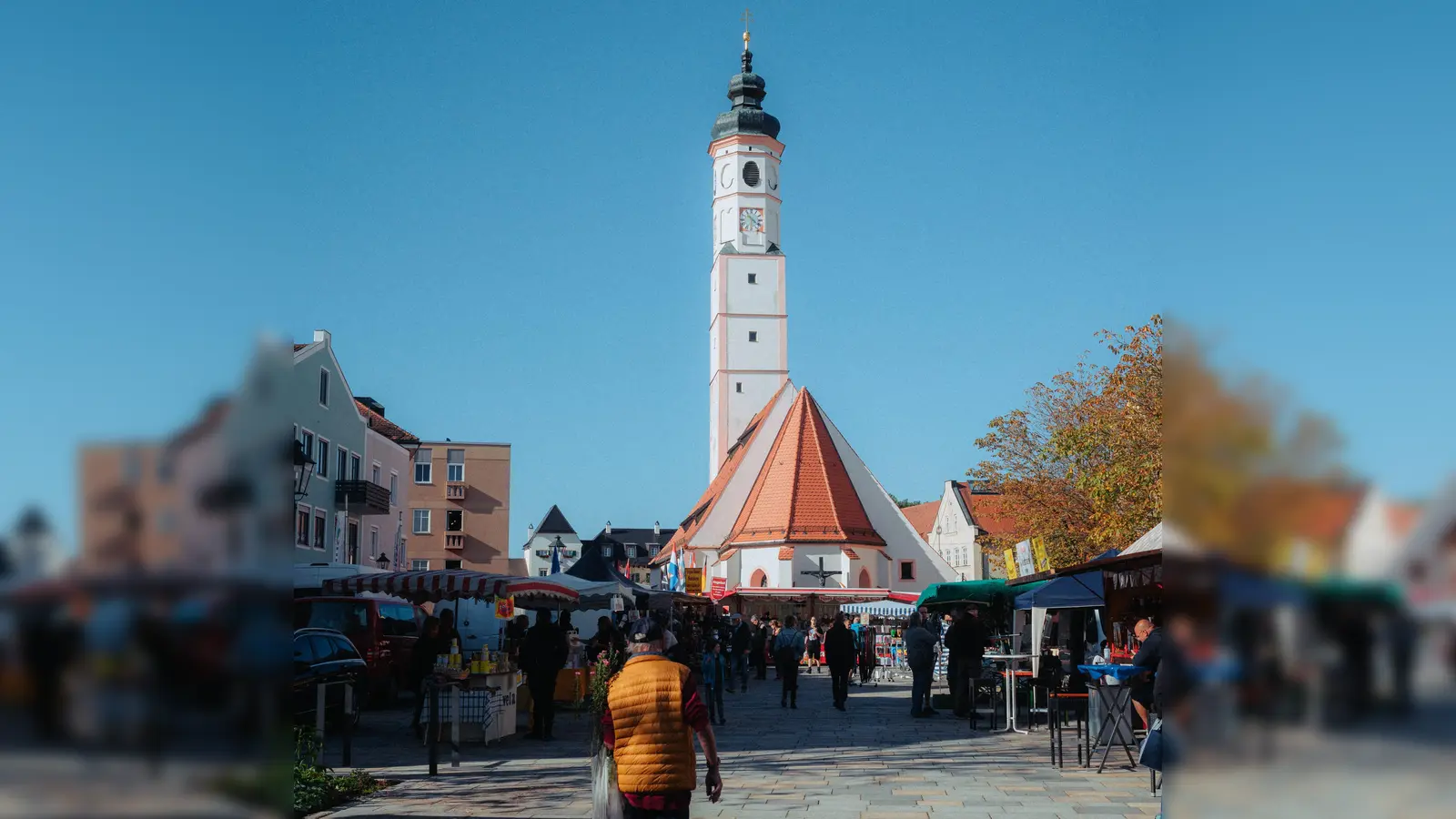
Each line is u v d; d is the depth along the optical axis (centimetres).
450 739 1814
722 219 10125
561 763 1548
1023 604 2081
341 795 1207
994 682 2055
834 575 6500
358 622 2458
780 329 9950
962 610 2347
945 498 10719
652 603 3916
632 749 677
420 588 2438
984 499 10356
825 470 7144
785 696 2655
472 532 9244
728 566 7069
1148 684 1278
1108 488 3800
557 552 3928
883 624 5294
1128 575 1499
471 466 9306
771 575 6975
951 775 1384
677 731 679
